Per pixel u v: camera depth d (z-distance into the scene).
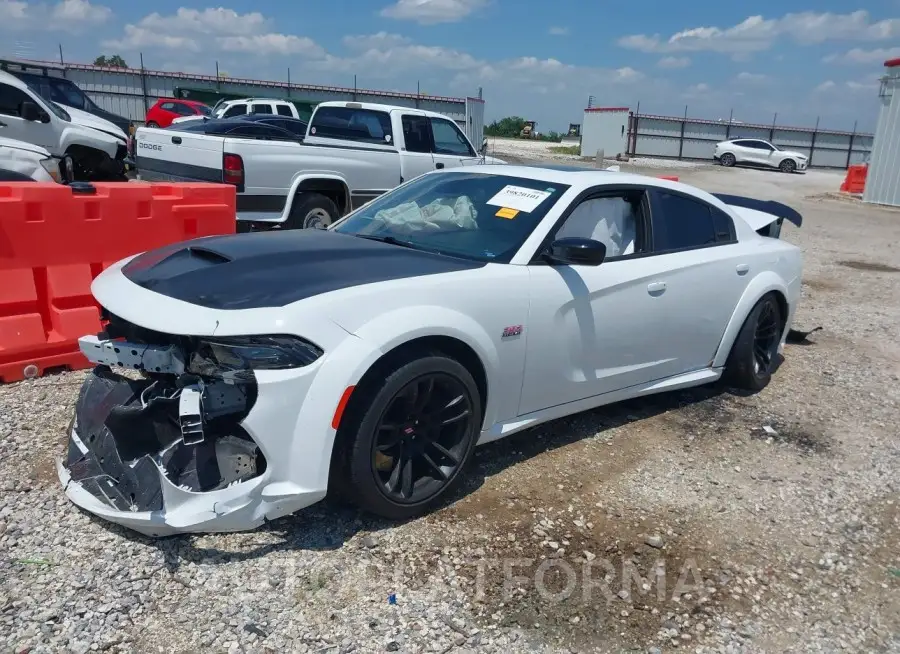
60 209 4.74
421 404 3.26
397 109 9.79
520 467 3.96
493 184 4.33
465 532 3.29
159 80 31.67
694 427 4.70
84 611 2.63
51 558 2.90
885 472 4.24
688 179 28.45
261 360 2.84
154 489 2.94
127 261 3.75
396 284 3.23
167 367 2.91
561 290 3.79
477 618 2.76
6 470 3.52
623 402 5.06
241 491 2.87
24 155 8.23
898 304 8.88
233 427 2.98
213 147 8.05
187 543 3.05
